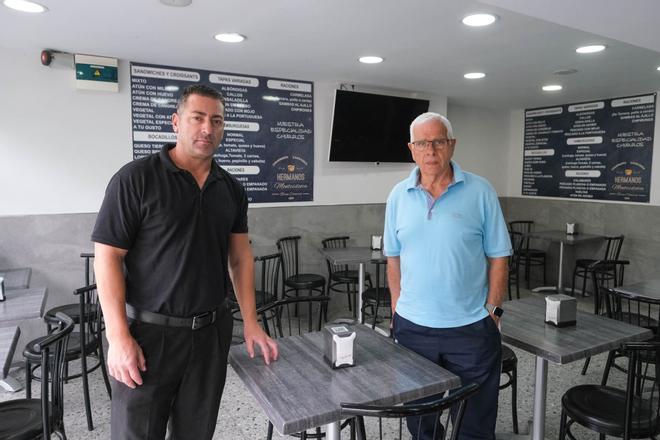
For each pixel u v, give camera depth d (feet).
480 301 5.74
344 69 12.09
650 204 15.07
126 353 4.18
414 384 4.42
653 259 14.99
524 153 19.30
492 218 5.71
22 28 8.61
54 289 11.00
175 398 4.78
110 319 4.23
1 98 10.16
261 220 13.56
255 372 4.69
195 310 4.60
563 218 17.75
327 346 4.92
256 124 13.12
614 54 10.27
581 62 11.02
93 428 7.91
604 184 16.40
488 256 5.89
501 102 17.43
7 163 10.36
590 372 10.28
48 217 10.80
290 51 10.27
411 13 7.69
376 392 4.24
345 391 4.26
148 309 4.47
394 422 8.04
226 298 5.13
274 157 13.52
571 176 17.49
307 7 7.44
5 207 10.43
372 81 13.69
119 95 11.30
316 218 14.40
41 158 10.65
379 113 14.43
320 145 14.24
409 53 10.32
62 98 10.73
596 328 6.34
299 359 5.03
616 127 15.93
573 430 7.79
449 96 16.16
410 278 5.86
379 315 14.40
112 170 11.39
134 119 11.51
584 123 16.93
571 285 17.49
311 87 13.79
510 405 8.79
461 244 5.54
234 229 5.37
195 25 8.41
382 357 5.08
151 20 8.14
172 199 4.43
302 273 14.35
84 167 11.09
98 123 11.14
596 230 16.61
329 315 14.60
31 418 5.64
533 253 17.47
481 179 5.82
